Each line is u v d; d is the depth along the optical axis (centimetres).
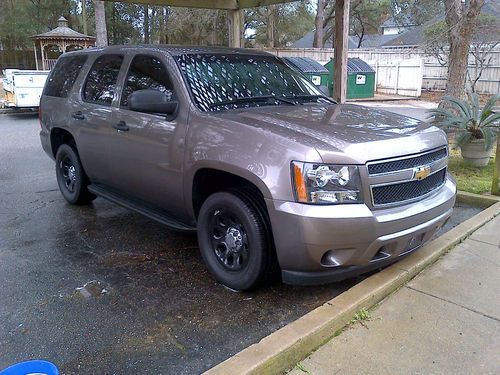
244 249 328
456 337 272
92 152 471
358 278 358
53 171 735
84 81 495
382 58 2531
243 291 337
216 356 266
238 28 872
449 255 384
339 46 634
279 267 321
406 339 271
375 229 289
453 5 941
